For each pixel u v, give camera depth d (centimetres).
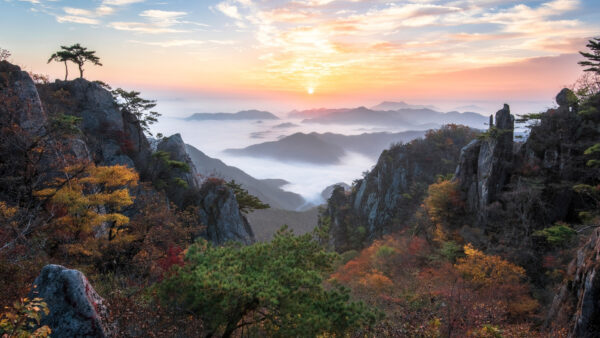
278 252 1452
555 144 3909
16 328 645
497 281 2578
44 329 653
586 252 1767
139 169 5469
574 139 3841
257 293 1146
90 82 5338
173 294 1241
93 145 4812
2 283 1254
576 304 1648
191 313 1236
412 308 1852
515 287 2516
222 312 1198
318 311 1232
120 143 5312
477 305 1725
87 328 763
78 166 2377
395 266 3841
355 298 2594
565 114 3959
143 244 2658
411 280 3122
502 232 3725
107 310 876
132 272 2398
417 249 4147
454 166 10150
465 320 1538
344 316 1259
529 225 3556
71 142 3155
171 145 6431
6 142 2494
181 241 3184
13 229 1798
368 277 3169
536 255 3238
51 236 2091
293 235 1544
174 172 5847
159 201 3438
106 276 2005
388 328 1452
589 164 3419
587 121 3856
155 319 1194
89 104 5191
